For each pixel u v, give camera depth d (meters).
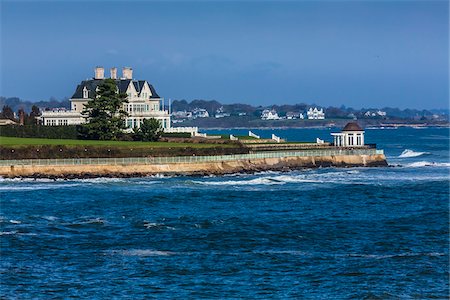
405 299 199.62
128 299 199.75
